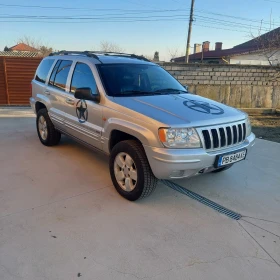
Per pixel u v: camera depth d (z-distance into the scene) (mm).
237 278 2355
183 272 2395
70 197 3590
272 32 18703
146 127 3145
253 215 3332
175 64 10477
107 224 3033
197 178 4324
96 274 2336
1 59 10367
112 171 3723
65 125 4754
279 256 2639
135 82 4113
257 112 11164
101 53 4910
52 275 2309
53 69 5191
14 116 8805
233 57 26422
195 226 3066
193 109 3449
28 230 2873
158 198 3650
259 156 5465
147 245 2723
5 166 4547
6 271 2330
